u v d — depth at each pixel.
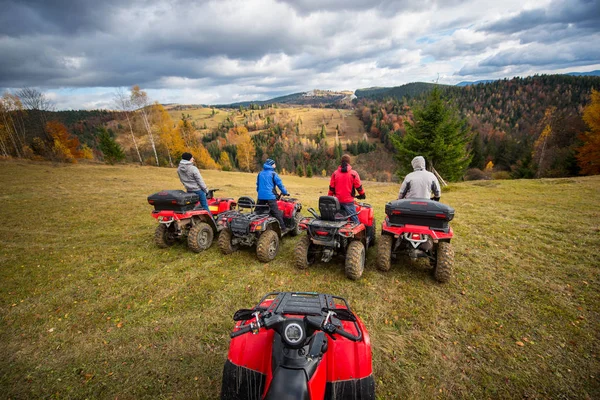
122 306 4.67
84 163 43.12
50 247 7.54
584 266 5.66
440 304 4.52
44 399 2.95
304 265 5.55
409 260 6.12
